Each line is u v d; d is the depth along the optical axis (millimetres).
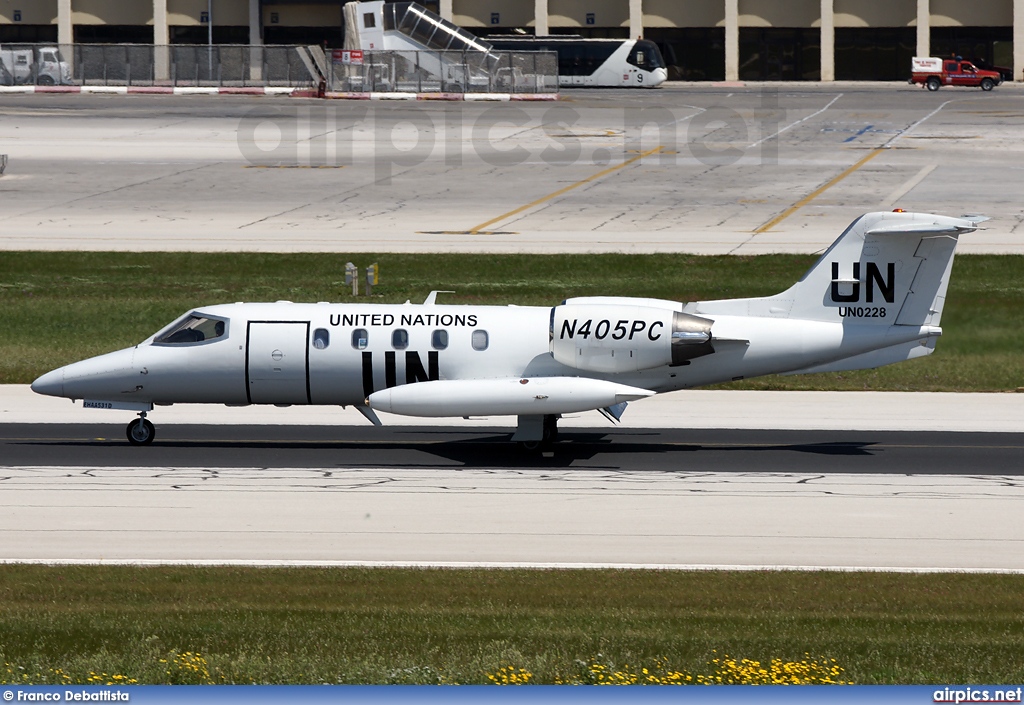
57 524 81625
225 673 53156
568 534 80750
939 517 85312
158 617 61844
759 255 191375
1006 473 98250
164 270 185375
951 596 67688
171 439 108500
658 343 99375
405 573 71375
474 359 100312
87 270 184875
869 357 102938
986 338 153125
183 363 102125
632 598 66750
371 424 116188
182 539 78688
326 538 79250
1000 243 199250
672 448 106500
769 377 140000
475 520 83750
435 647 57375
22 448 103938
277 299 170375
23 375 137000
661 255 191250
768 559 75688
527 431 101875
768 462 101562
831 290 101250
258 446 106188
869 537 80500
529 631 60188
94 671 53375
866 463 101375
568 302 104438
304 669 53719
